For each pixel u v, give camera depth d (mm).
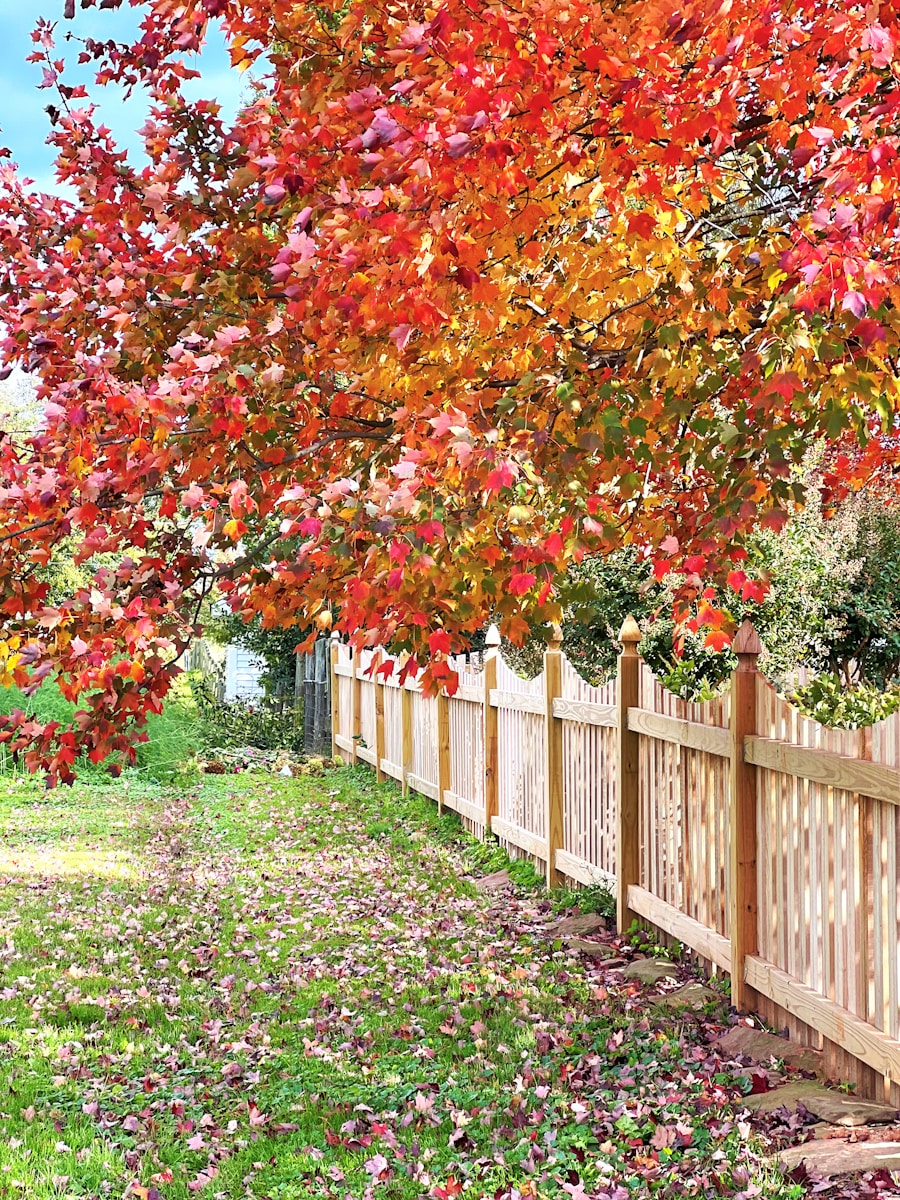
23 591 3736
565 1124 4441
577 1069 5004
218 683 23078
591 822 7984
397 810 12859
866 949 4410
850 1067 4566
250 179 3756
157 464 3457
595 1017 5707
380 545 3406
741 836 5512
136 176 4289
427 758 12703
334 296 3389
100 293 3910
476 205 3131
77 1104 5090
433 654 3830
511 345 4105
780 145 3943
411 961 7113
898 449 5867
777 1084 4672
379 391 4086
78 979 7043
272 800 14500
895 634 13234
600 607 12688
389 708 14836
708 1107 4430
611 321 4402
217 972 7172
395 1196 4016
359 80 3396
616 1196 3730
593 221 4285
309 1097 5012
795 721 5094
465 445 3160
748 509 3881
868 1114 4184
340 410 4172
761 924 5445
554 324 4168
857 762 4387
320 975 6980
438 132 2771
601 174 3682
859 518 12648
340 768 17109
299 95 3516
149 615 3568
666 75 3219
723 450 4078
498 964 6863
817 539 11617
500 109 2797
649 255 4082
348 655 17469
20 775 16359
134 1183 4238
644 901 6914
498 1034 5602
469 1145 4391
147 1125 4824
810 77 3355
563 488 3760
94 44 4301
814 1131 4148
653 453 4234
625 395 3992
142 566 3744
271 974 7086
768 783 5363
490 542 3842
